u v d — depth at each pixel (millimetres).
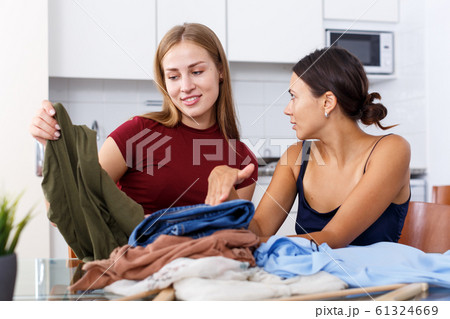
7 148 1809
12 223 451
